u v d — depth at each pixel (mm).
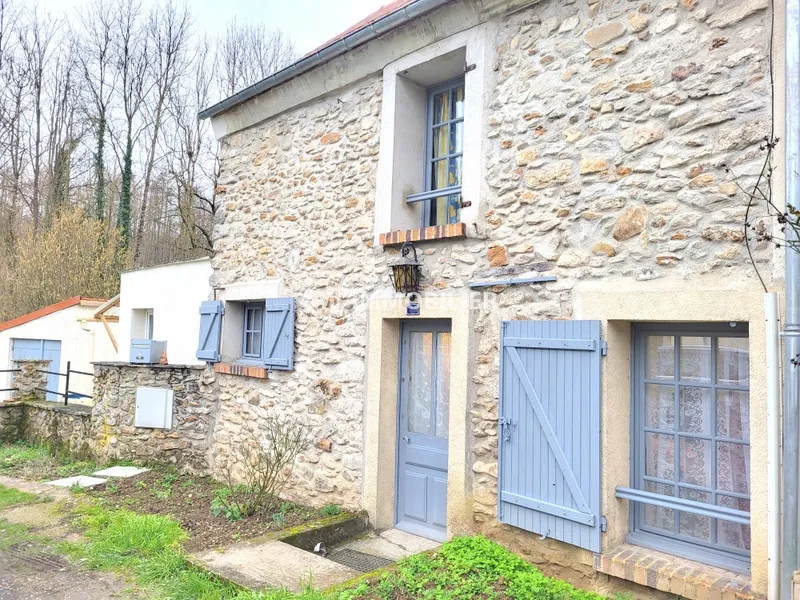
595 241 3775
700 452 3543
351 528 4906
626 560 3473
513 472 4066
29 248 15844
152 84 20031
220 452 6613
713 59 3354
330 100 5730
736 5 3289
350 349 5336
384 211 5055
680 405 3639
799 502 2861
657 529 3689
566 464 3764
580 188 3865
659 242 3492
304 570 3922
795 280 2904
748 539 3340
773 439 2969
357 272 5320
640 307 3521
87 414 7820
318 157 5789
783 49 3100
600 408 3648
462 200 4508
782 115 3086
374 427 5074
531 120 4148
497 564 3695
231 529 4883
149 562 4191
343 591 3480
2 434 8812
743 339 3396
